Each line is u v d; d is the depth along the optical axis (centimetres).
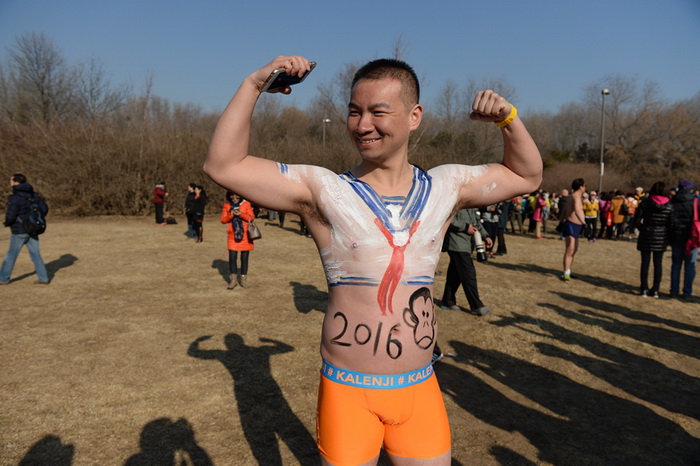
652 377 441
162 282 786
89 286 751
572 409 378
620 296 755
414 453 157
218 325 565
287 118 3462
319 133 3222
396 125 153
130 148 1964
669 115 4238
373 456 156
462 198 176
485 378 434
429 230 162
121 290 729
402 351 154
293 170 158
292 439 328
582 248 1321
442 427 161
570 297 738
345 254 156
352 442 153
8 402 371
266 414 360
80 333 531
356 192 158
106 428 337
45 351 477
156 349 486
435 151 2412
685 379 438
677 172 4162
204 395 388
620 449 323
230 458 305
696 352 508
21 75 3072
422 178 168
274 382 414
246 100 148
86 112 3003
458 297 723
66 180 1872
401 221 158
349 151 2244
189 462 300
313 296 709
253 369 440
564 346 516
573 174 3506
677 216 740
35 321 572
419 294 160
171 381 413
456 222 614
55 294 699
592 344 525
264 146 2391
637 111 4422
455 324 586
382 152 155
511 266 1005
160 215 1670
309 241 1318
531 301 707
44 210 767
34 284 758
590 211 1470
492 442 330
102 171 1900
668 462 309
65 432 331
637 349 512
